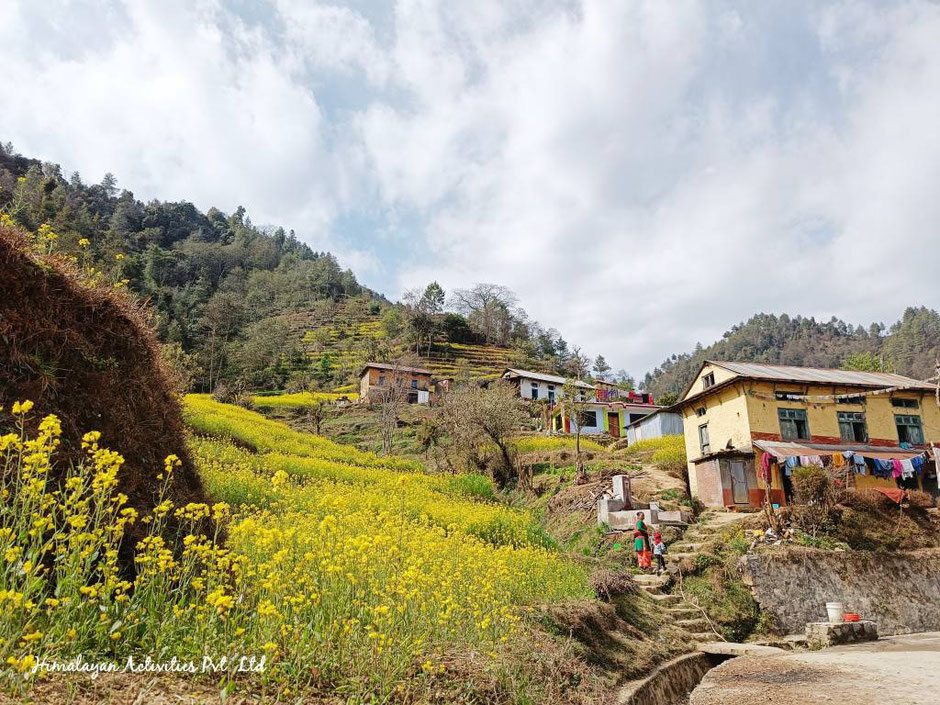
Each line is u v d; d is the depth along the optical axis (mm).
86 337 6156
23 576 4066
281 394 70375
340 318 110500
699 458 24000
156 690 3898
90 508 5262
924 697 7773
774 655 11945
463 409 32781
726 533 18312
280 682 4504
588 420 47688
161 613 4566
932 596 16766
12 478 4781
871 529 18547
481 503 22188
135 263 96812
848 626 13859
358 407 56156
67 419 5609
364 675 5043
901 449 24438
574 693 7484
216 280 128375
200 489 7004
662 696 9414
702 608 14703
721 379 25766
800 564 16156
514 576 10367
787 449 22344
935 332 149000
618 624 11062
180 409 7418
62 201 97000
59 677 3646
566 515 23281
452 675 6094
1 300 5465
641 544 16875
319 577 5758
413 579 6035
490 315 103562
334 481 18734
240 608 4969
